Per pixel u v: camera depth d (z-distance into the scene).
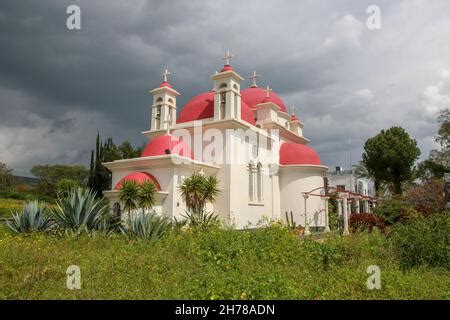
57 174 57.62
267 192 25.39
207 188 18.08
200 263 8.68
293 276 7.57
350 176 51.09
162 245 10.72
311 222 25.12
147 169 19.69
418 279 7.58
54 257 8.87
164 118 26.47
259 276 7.13
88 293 6.48
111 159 44.12
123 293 6.52
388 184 43.00
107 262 8.51
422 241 9.26
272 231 11.36
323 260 9.30
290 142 29.11
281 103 31.34
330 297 6.42
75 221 12.77
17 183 56.28
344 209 22.80
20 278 7.14
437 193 22.09
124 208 16.48
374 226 16.23
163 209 18.48
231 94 22.59
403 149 41.03
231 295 6.19
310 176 26.75
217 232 11.12
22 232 12.88
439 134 35.75
